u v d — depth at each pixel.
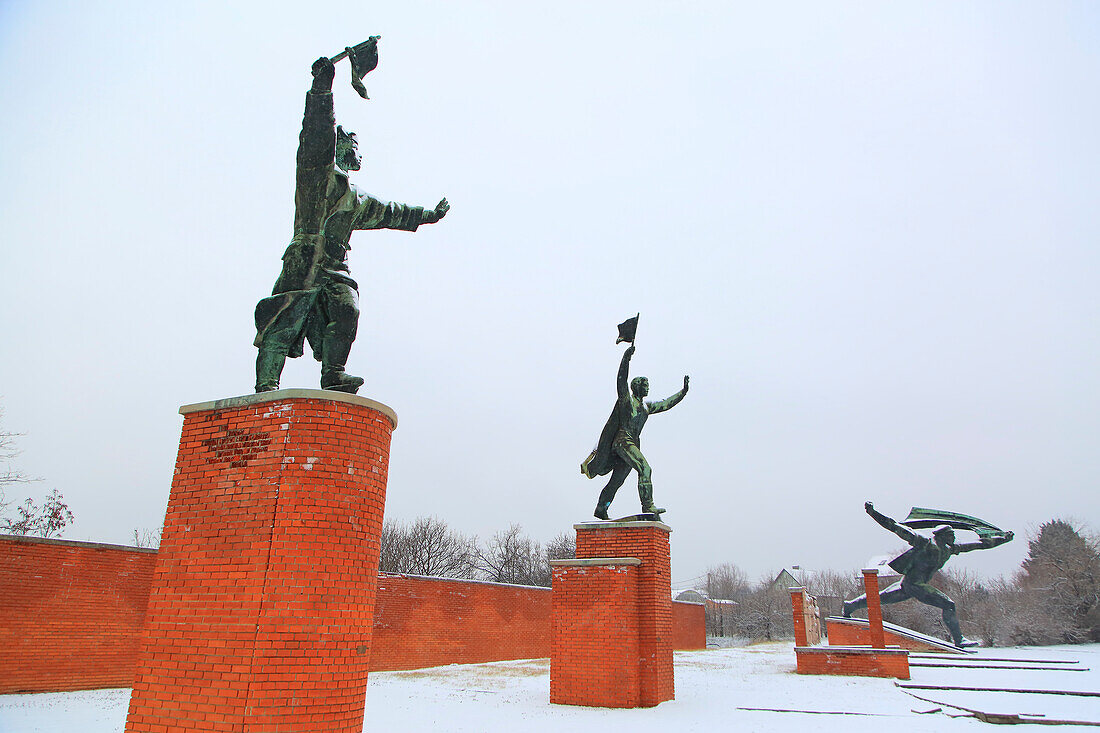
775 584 99.44
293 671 6.40
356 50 8.65
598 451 16.08
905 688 18.77
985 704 15.32
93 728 11.29
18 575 15.64
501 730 11.48
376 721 12.41
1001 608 48.12
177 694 6.55
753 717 13.18
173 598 6.96
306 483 6.93
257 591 6.60
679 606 43.94
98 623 16.91
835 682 20.48
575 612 14.67
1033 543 59.41
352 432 7.28
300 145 8.55
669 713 13.42
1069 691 17.44
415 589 25.61
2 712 12.86
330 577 6.77
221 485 7.21
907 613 47.59
